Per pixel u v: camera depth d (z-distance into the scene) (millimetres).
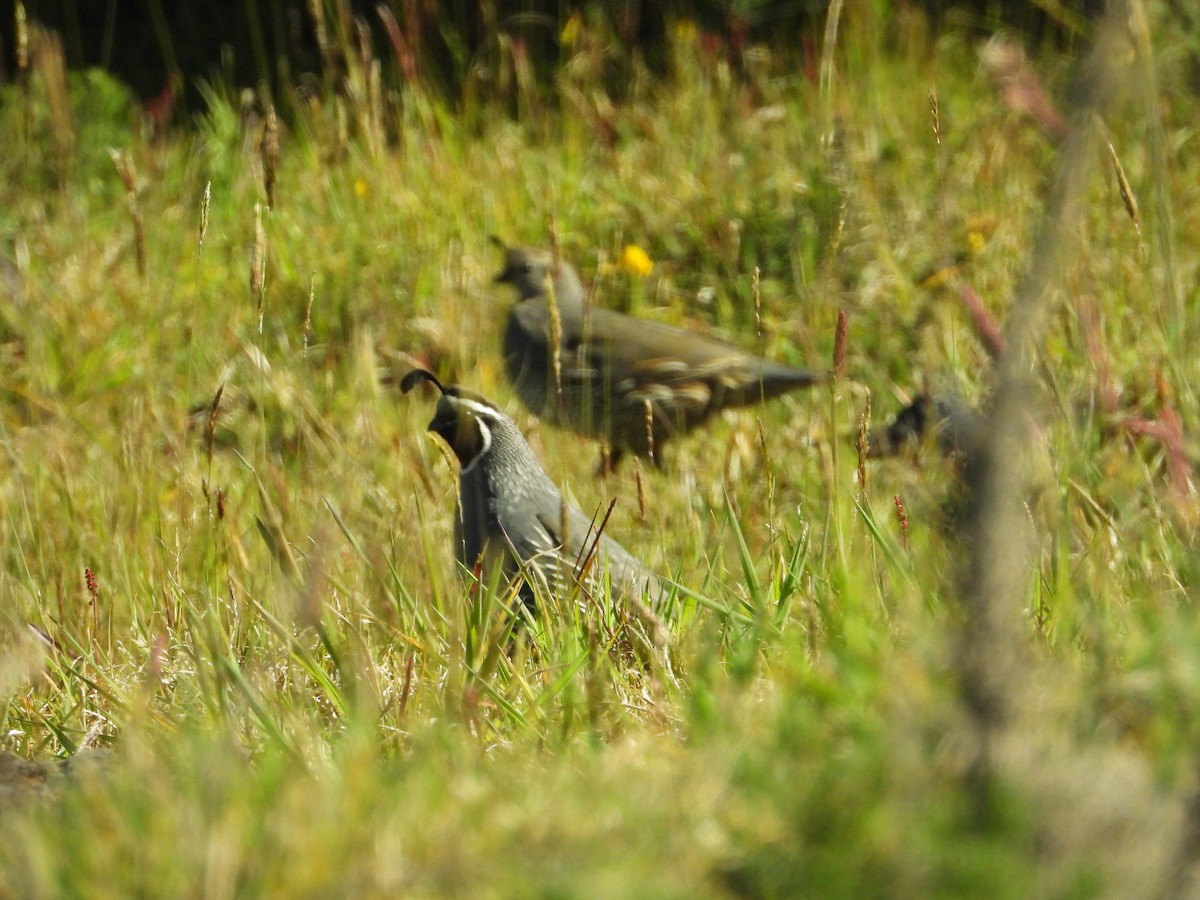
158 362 13773
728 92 18297
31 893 4484
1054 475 8164
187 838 4590
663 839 4441
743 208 15867
